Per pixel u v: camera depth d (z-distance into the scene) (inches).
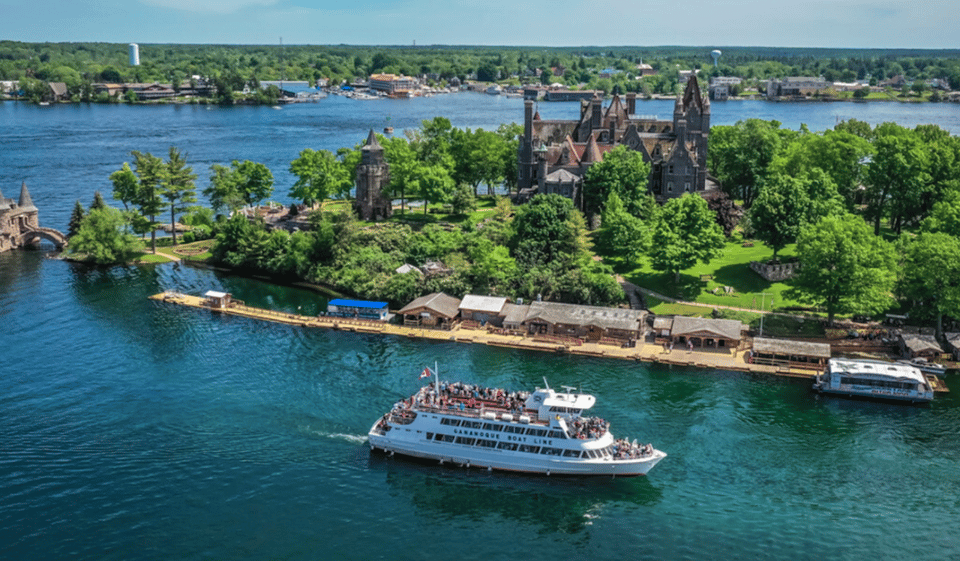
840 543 4057.6
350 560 3932.1
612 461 4611.2
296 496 4436.5
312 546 4028.1
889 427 5177.2
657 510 4340.6
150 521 4190.5
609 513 4325.8
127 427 5103.3
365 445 4970.5
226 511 4288.9
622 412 5315.0
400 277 7495.1
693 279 7445.9
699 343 6417.3
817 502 4384.8
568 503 4426.7
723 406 5433.1
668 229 7332.7
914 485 4537.4
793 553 3988.7
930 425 5211.6
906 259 6820.9
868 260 6481.3
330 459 4808.1
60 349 6314.0
